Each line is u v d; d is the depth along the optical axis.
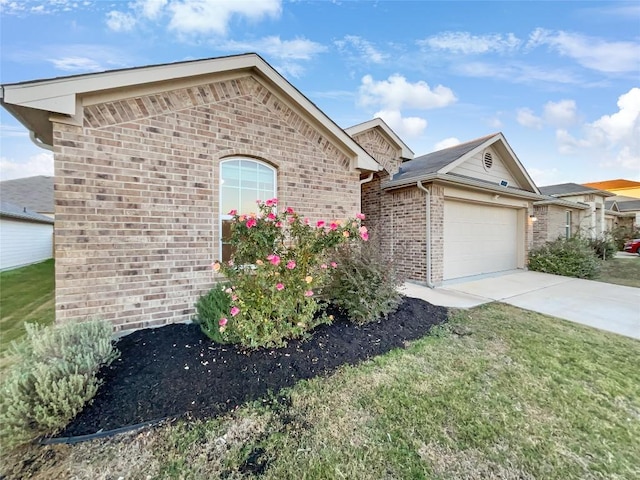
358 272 4.81
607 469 2.14
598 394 3.10
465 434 2.45
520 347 4.24
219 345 3.69
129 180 4.30
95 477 2.00
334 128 6.35
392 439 2.38
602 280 9.96
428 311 5.61
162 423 2.47
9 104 3.64
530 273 10.95
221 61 4.95
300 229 4.07
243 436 2.38
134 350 3.51
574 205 15.10
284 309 3.77
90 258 4.02
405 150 10.83
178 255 4.68
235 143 5.32
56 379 2.51
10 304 6.78
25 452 2.18
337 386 3.10
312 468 2.09
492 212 10.69
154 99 4.52
